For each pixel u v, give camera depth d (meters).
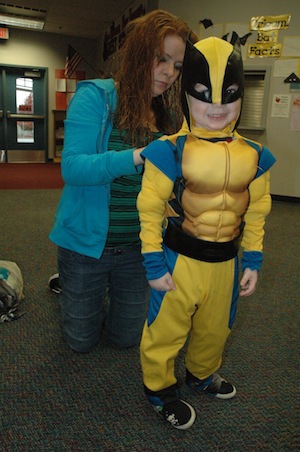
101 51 7.82
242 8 4.56
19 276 1.93
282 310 1.93
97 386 1.32
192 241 0.99
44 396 1.26
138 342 1.55
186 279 1.01
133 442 1.09
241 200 0.98
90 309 1.42
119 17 6.56
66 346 1.55
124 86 1.17
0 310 1.75
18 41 7.67
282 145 4.77
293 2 4.35
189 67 0.93
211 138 0.95
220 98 0.90
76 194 1.29
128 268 1.40
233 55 0.91
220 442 1.10
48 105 8.16
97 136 1.17
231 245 1.01
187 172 0.93
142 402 1.25
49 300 1.93
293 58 4.50
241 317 1.84
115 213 1.31
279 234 3.32
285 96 4.62
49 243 2.81
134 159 1.00
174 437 1.12
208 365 1.18
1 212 3.68
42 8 6.28
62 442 1.08
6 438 1.09
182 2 4.80
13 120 8.07
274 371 1.44
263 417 1.21
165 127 1.29
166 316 1.05
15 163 8.06
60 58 8.03
